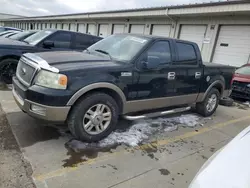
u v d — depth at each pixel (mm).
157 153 3188
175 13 12367
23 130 3387
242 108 6461
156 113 4027
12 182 2273
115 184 2424
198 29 12266
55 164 2656
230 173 1490
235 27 10492
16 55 5820
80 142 3227
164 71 3770
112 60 3473
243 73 7918
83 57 3402
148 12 14273
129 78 3334
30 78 2992
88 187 2330
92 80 2969
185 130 4152
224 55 11078
